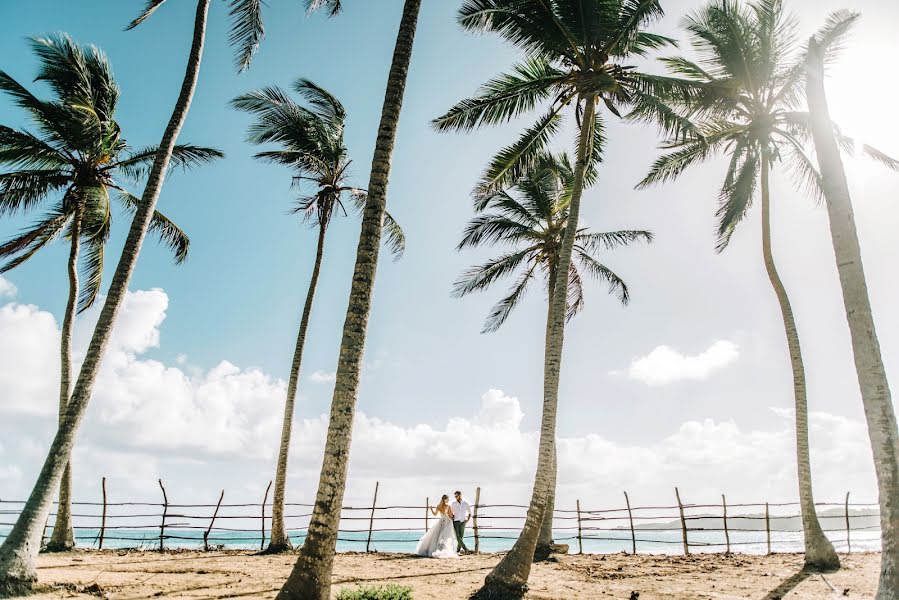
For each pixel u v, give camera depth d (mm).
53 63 12852
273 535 14547
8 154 13016
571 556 16109
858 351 7691
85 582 8453
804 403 13164
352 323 7328
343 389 7082
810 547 12539
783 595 9562
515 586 9023
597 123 15109
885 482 7074
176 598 7969
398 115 8312
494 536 17703
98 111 13984
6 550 7562
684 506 17156
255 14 11844
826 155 8672
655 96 12031
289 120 15422
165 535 15094
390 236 18406
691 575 12070
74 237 14172
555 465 16047
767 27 13617
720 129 15195
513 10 11820
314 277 16266
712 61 14289
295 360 15688
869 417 7406
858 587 10109
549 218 17531
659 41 13383
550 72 13141
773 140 14328
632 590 10133
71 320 13812
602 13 11391
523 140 13836
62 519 13477
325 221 16734
